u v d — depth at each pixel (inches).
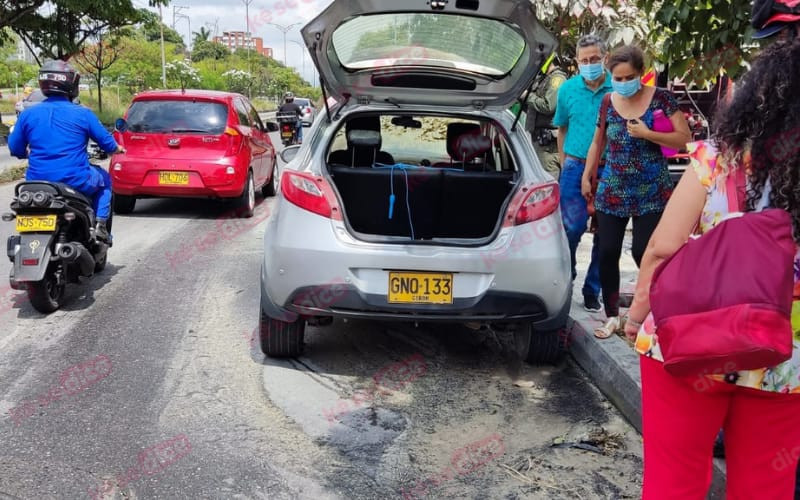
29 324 197.9
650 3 166.2
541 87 240.1
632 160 166.4
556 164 249.6
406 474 125.0
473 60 175.0
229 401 151.7
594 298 197.6
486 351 186.2
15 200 195.6
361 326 202.2
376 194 174.4
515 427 144.3
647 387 84.1
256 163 397.7
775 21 82.3
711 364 71.7
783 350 68.8
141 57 1838.1
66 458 126.7
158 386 158.4
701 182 77.1
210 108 361.4
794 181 71.5
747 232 71.6
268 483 120.7
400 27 167.2
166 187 354.9
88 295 226.7
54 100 212.2
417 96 179.5
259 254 287.9
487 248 156.0
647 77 266.7
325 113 181.5
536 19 153.7
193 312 211.2
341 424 143.3
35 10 962.7
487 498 118.2
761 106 71.7
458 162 214.7
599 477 125.5
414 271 155.3
